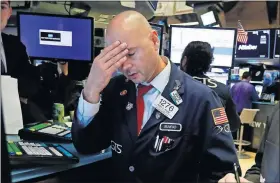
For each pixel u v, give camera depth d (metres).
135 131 1.12
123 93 1.20
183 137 1.10
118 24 1.01
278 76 5.30
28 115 1.57
